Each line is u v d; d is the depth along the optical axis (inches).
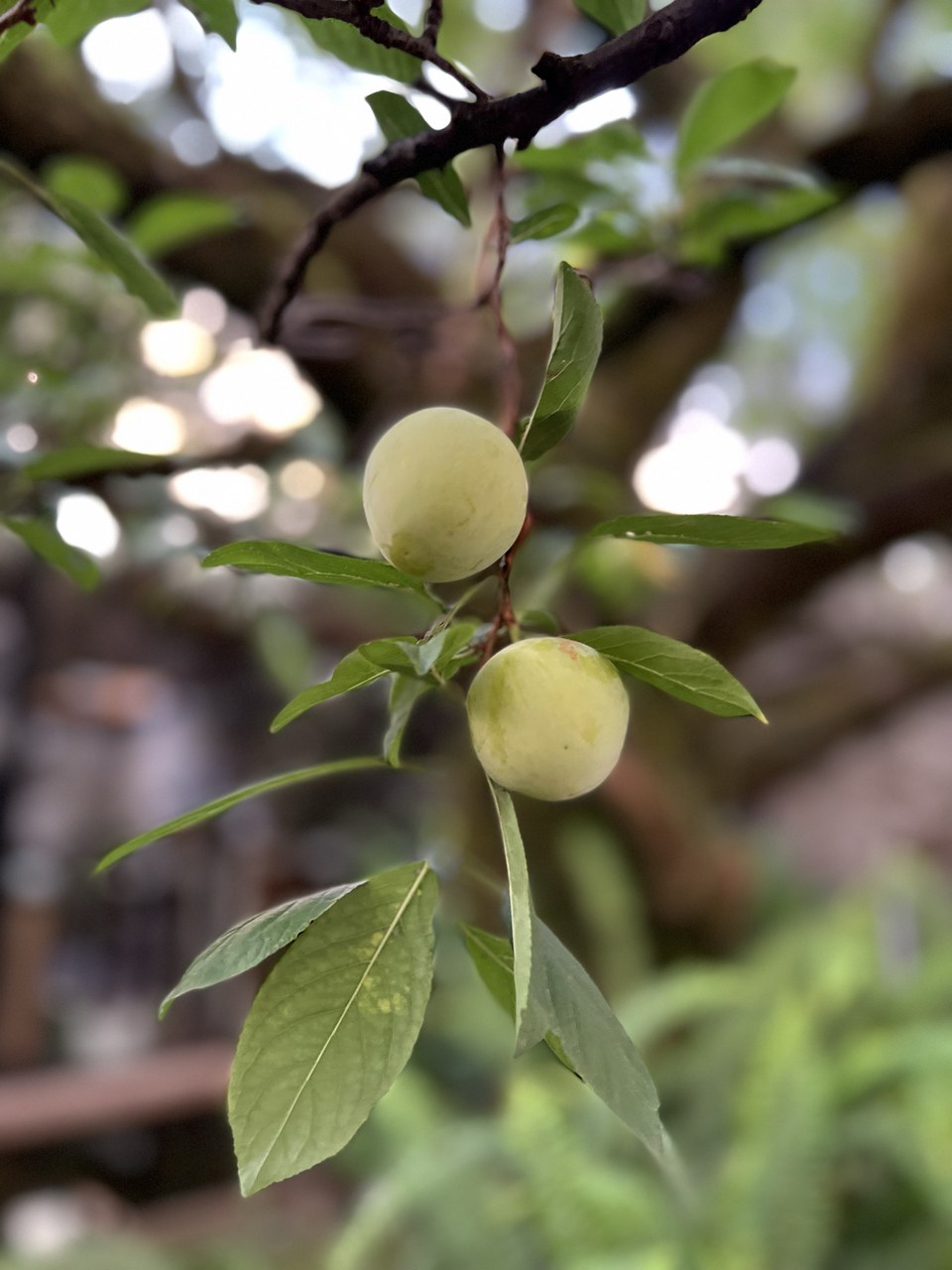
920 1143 36.8
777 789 107.8
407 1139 43.1
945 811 112.4
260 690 84.7
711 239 21.5
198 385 31.7
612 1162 39.8
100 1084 57.1
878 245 69.1
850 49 57.5
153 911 79.0
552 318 9.6
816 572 45.3
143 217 22.2
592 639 9.8
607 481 29.5
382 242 38.9
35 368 27.9
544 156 19.7
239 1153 8.4
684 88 42.1
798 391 79.6
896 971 49.0
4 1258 47.7
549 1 43.4
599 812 47.4
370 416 34.4
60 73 28.6
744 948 54.4
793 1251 33.1
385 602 33.7
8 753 70.9
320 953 9.2
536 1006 7.9
